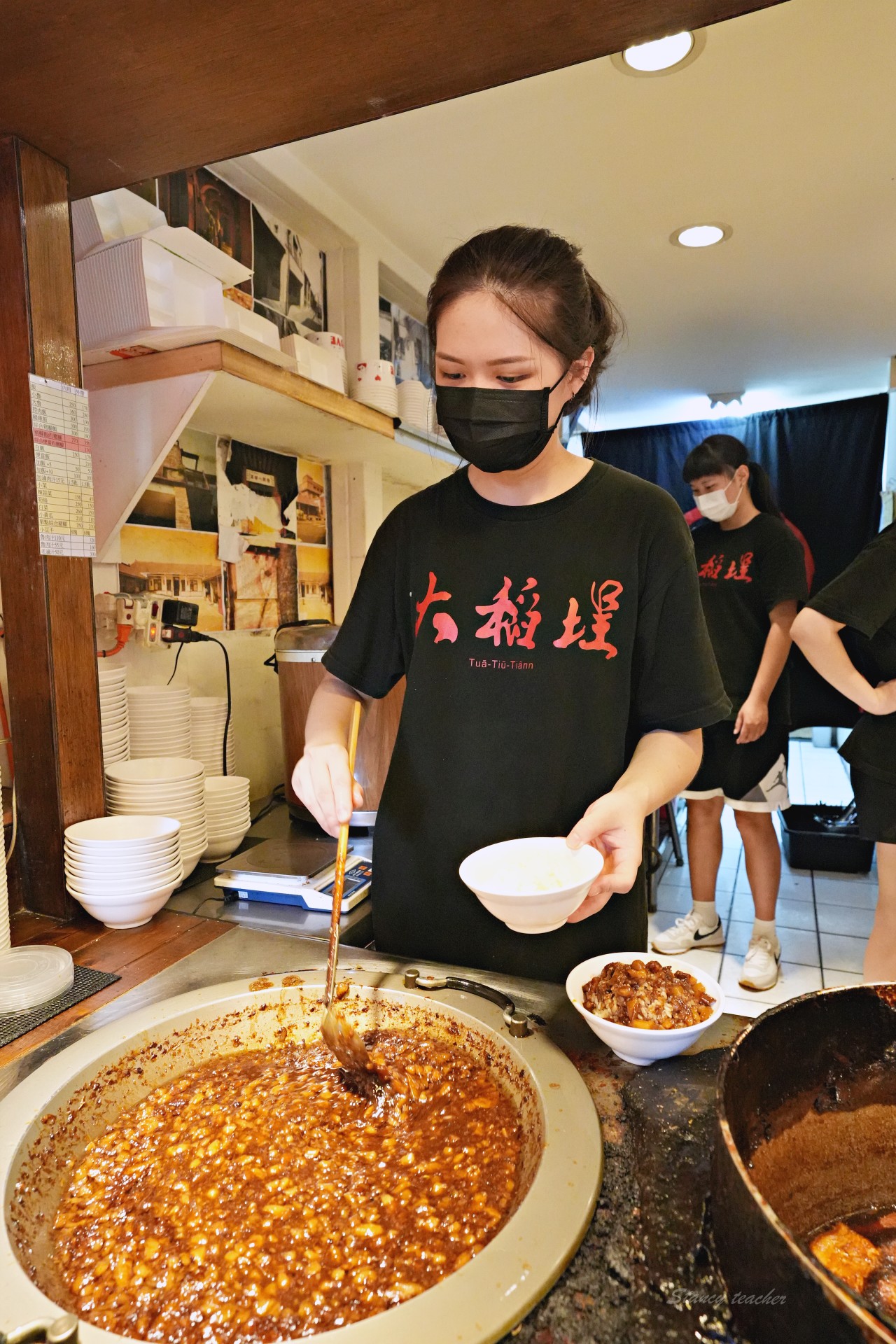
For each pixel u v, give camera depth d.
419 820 1.14
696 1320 0.49
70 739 1.23
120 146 1.17
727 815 5.18
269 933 1.15
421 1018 0.90
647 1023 0.77
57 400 1.20
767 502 2.92
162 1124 0.79
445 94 1.04
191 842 1.40
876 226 3.07
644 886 1.15
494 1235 0.61
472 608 1.10
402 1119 0.78
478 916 1.12
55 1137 0.73
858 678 1.90
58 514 1.20
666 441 6.48
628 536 1.06
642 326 4.21
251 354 1.56
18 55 0.95
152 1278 0.59
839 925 3.29
